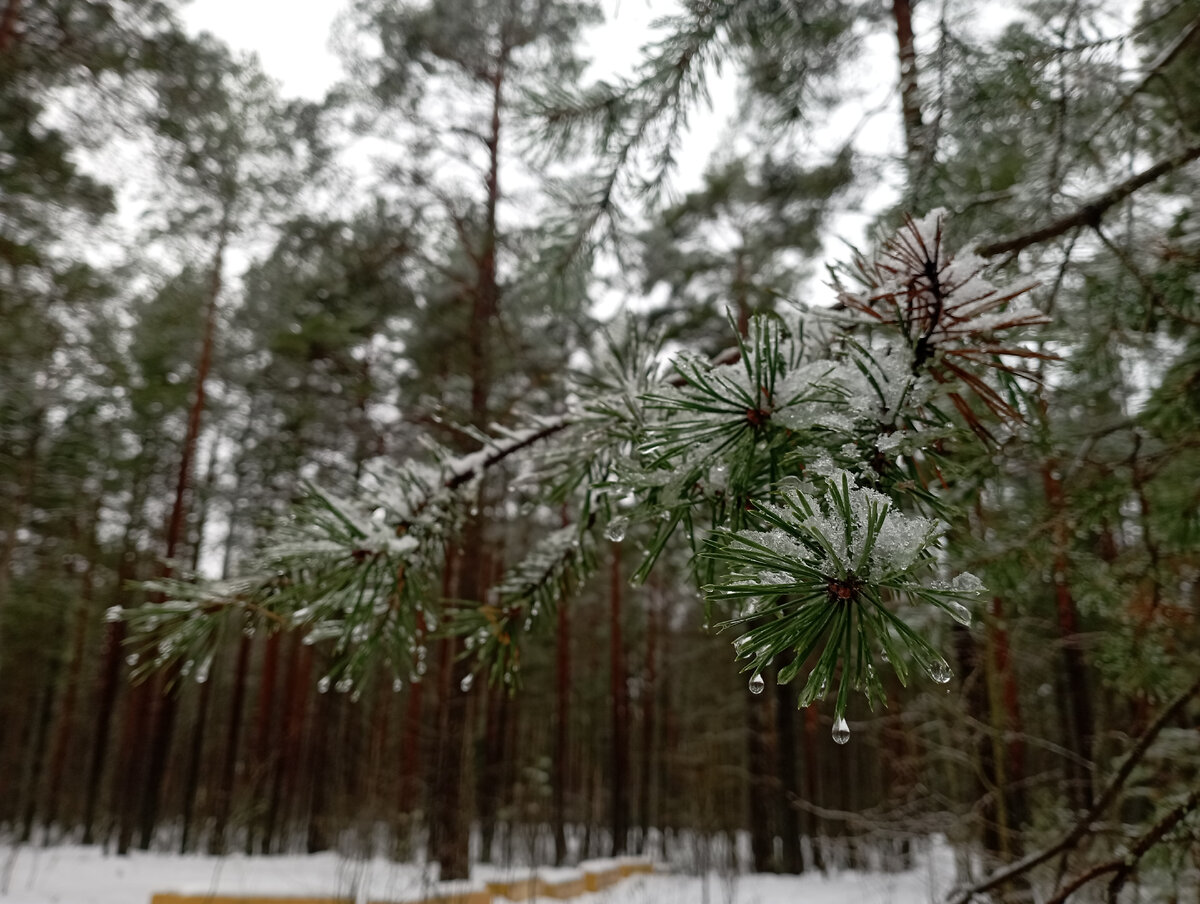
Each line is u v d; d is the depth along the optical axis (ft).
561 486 4.29
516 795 45.21
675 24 5.73
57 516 45.24
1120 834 5.93
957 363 2.84
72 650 59.88
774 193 19.52
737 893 31.55
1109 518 6.08
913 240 2.79
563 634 52.75
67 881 34.73
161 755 46.57
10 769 61.82
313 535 3.88
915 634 1.87
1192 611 6.22
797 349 2.99
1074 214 4.78
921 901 18.43
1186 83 6.08
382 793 32.24
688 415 2.85
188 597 3.98
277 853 48.96
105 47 23.58
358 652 4.02
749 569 1.97
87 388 37.91
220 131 28.60
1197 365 5.85
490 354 28.71
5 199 25.00
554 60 24.08
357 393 37.50
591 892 32.76
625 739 50.62
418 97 29.50
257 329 41.65
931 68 5.91
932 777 18.10
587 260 7.10
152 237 39.55
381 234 31.65
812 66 9.00
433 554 4.18
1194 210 5.45
